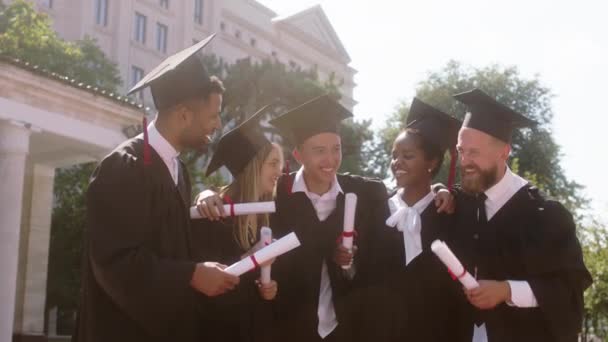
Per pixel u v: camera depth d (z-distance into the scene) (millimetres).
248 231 4941
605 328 17828
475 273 4461
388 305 4898
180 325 4066
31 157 18859
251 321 4898
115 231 3896
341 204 5062
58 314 34781
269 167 5129
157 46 51125
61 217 29031
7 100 15289
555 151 42906
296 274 4953
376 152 45906
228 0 58469
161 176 4141
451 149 5164
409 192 5145
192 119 4242
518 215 4492
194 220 4832
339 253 4652
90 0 46406
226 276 3908
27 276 18812
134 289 3818
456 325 4809
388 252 4973
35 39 30859
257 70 34688
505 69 44312
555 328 4180
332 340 4961
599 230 18562
